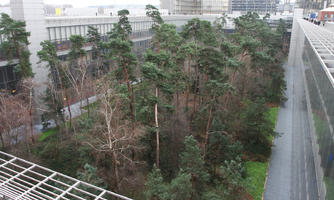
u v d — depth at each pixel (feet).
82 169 90.27
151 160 97.04
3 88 127.95
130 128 88.63
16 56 126.93
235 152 87.97
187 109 118.21
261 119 105.91
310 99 90.89
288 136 119.24
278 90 157.38
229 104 118.42
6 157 90.38
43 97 120.26
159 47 141.49
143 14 264.52
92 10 269.23
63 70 113.39
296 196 80.84
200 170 70.49
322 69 67.00
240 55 148.46
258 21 211.82
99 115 96.78
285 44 296.92
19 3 125.70
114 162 80.38
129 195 80.33
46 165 92.73
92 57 167.94
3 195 37.24
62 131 115.24
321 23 185.88
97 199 35.37
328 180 46.96
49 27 140.56
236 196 63.36
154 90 99.66
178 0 357.61
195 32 134.21
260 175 91.50
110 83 97.55
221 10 410.93
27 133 103.35
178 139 96.43
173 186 57.72
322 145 56.80
